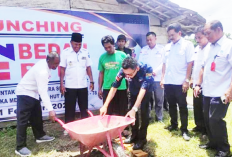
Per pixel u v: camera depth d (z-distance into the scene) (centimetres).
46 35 450
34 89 326
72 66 388
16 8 422
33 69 322
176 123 396
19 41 428
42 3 453
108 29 507
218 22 280
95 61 499
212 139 316
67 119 400
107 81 383
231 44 274
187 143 345
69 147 353
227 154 298
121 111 387
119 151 256
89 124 298
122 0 534
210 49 300
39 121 360
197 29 354
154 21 580
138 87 317
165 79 383
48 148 343
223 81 286
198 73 366
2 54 417
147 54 457
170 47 376
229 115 504
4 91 423
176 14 552
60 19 461
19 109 321
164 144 344
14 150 339
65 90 397
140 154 306
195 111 380
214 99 290
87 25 486
